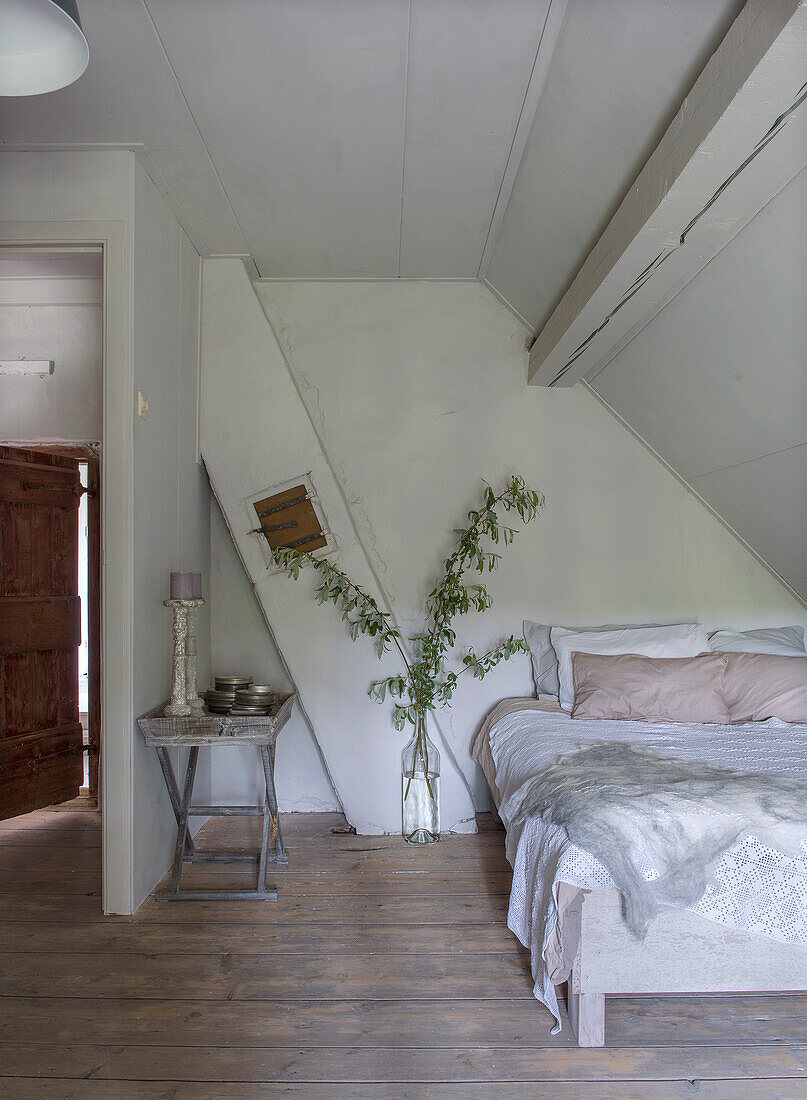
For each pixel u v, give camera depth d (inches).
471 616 159.3
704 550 161.3
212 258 150.5
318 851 138.3
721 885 79.2
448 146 110.7
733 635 155.6
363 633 148.9
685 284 108.0
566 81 91.1
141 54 91.4
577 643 151.3
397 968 95.4
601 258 107.2
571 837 81.5
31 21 65.0
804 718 134.4
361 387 160.7
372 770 147.8
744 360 112.0
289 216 133.0
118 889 111.7
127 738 112.3
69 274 165.6
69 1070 74.6
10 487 153.8
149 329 120.7
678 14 71.4
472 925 107.7
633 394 146.8
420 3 82.4
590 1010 79.5
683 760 106.6
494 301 161.9
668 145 82.7
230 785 162.2
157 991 89.5
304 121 105.2
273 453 150.3
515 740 128.0
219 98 100.2
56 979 92.3
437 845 141.6
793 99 67.2
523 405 161.6
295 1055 77.2
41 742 160.1
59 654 165.5
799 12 56.9
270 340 151.1
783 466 128.1
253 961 97.0
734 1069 75.5
